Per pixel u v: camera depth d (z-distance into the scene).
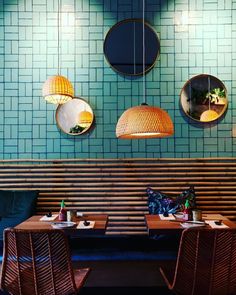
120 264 3.01
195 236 1.98
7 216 3.50
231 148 3.98
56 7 4.05
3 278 2.10
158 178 3.92
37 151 4.02
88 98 4.02
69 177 3.96
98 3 4.05
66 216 2.96
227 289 2.04
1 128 4.02
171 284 2.20
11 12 4.05
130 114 2.62
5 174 3.95
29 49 4.04
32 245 2.00
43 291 2.06
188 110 3.99
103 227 2.63
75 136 4.02
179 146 3.99
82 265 3.01
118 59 4.03
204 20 4.04
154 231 2.56
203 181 3.91
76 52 4.04
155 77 4.02
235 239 1.96
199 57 4.02
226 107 3.98
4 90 4.03
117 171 3.96
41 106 4.03
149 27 4.04
